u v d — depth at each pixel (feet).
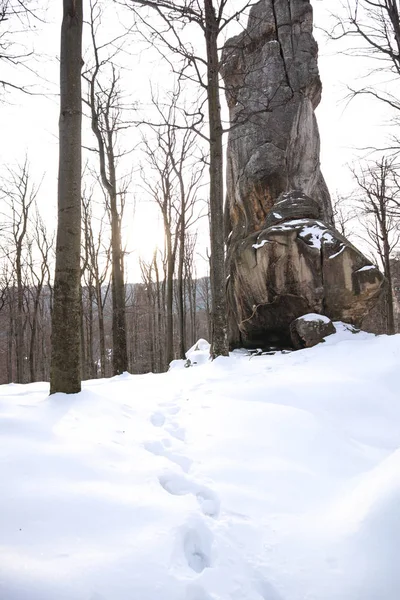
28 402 13.83
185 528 8.09
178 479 10.14
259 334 32.53
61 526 7.71
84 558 6.95
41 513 7.95
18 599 5.95
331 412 15.15
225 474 10.35
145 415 15.08
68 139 15.64
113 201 35.14
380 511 7.98
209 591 6.67
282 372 20.27
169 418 14.82
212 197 27.17
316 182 39.65
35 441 10.85
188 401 16.48
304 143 38.81
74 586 6.31
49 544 7.20
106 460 10.57
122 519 8.16
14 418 11.95
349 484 10.31
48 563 6.72
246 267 30.22
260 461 11.10
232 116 42.88
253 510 8.93
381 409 15.37
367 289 27.81
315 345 26.32
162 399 17.12
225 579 6.96
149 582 6.63
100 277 59.31
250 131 39.42
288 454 11.60
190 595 6.53
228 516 8.66
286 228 29.09
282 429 13.01
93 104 33.24
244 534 8.11
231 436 12.55
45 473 9.37
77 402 14.23
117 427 13.26
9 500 8.16
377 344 23.11
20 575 6.34
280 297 29.45
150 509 8.59
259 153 37.99
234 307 34.35
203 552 7.83
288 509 9.09
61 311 15.26
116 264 35.12
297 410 14.55
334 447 12.20
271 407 14.78
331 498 9.65
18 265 57.98
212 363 24.31
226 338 26.30
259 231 32.35
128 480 9.81
